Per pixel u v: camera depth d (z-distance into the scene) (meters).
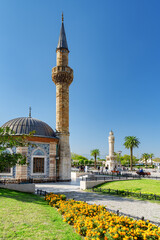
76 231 8.92
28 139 28.75
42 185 26.45
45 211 12.07
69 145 33.38
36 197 17.28
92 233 8.02
